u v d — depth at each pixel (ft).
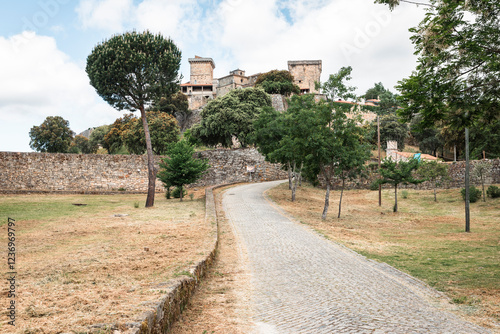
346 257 36.55
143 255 32.65
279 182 151.43
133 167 133.90
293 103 92.63
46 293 19.69
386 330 16.74
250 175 157.17
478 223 72.64
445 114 28.76
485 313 19.88
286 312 19.54
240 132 180.55
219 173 157.69
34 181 119.96
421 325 17.63
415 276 29.22
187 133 207.72
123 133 195.93
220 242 44.01
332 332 16.38
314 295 22.95
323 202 109.60
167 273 23.75
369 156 77.82
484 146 138.72
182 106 285.64
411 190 132.67
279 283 26.21
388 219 81.87
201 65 368.07
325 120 76.28
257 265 32.50
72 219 61.77
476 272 30.66
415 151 243.60
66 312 15.16
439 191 122.31
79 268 27.61
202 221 58.39
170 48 94.22
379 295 23.17
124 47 88.02
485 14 24.66
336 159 73.67
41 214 67.72
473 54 25.49
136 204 82.74
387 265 32.65
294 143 80.48
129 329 11.94
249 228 54.80
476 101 27.17
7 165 116.78
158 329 14.43
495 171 112.47
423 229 67.21
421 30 27.20
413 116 30.37
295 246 41.81
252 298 22.52
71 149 247.29
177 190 107.96
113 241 41.50
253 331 16.58
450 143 152.56
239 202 90.27
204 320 18.29
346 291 23.93
